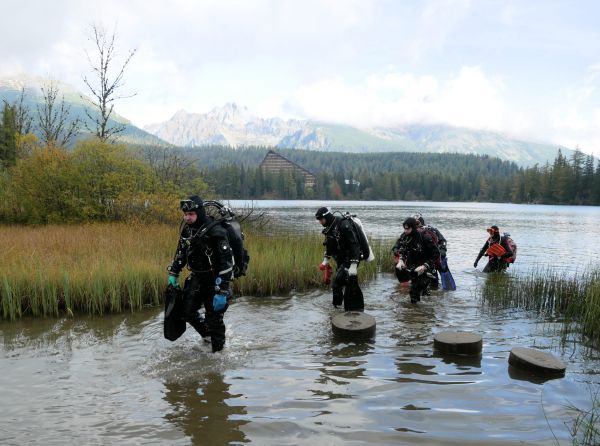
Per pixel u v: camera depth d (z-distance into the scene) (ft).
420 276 28.02
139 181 59.82
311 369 16.49
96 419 12.51
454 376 15.98
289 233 59.41
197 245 17.60
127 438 11.50
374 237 68.08
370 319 21.45
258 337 20.40
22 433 11.71
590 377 16.12
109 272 26.35
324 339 20.22
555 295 26.99
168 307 17.70
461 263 47.16
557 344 20.06
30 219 56.70
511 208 319.27
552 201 431.43
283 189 563.89
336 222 25.99
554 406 13.66
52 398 13.83
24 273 25.02
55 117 85.66
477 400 14.02
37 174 55.62
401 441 11.49
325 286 32.40
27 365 16.61
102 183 56.95
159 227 51.75
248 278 29.99
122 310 24.85
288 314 24.67
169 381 15.24
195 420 12.50
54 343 19.20
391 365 17.02
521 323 23.67
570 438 11.77
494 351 18.90
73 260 31.09
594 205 398.83
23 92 99.76
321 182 609.01
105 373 15.89
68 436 11.59
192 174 68.49
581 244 70.59
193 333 20.80
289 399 13.89
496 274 38.86
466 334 19.39
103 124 71.10
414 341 20.15
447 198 581.53
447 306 27.32
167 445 11.19
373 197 597.93
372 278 37.01
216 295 17.26
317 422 12.45
